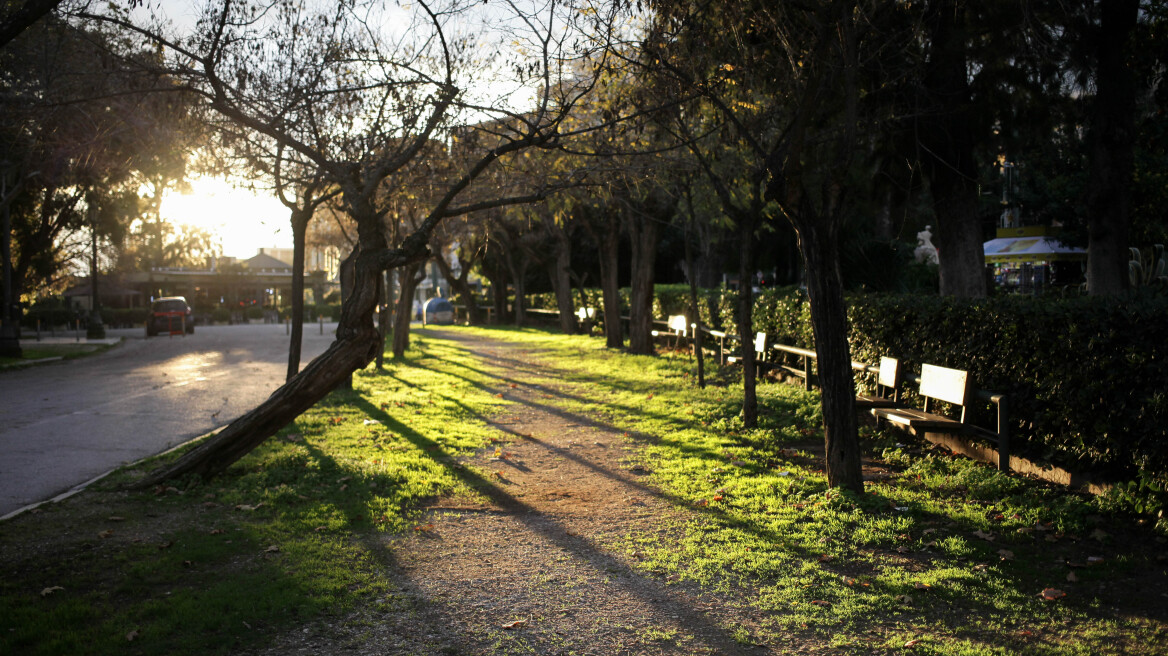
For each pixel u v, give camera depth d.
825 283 6.97
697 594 4.71
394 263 7.63
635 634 4.15
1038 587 4.73
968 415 8.25
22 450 9.37
